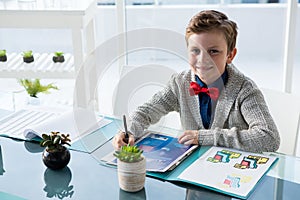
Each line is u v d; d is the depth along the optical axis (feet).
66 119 5.48
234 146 4.82
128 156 3.95
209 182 4.08
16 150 4.90
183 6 8.77
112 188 4.08
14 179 4.29
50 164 4.40
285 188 4.01
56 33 9.20
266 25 8.68
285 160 4.58
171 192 3.96
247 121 5.25
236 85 5.40
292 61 8.43
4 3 7.64
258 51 8.87
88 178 4.27
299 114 5.92
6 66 7.63
